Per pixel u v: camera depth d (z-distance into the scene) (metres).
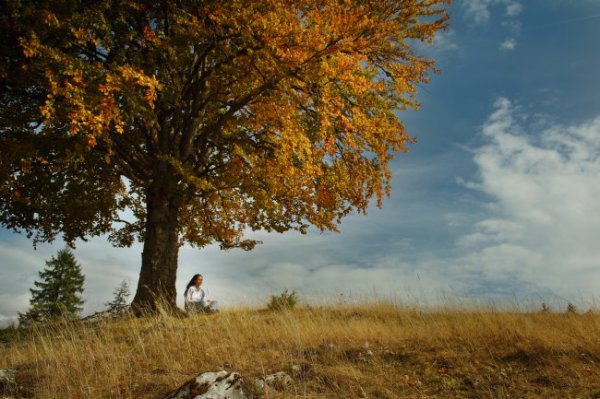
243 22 10.77
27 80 10.34
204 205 16.36
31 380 5.89
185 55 11.71
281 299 13.25
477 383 5.40
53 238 16.59
